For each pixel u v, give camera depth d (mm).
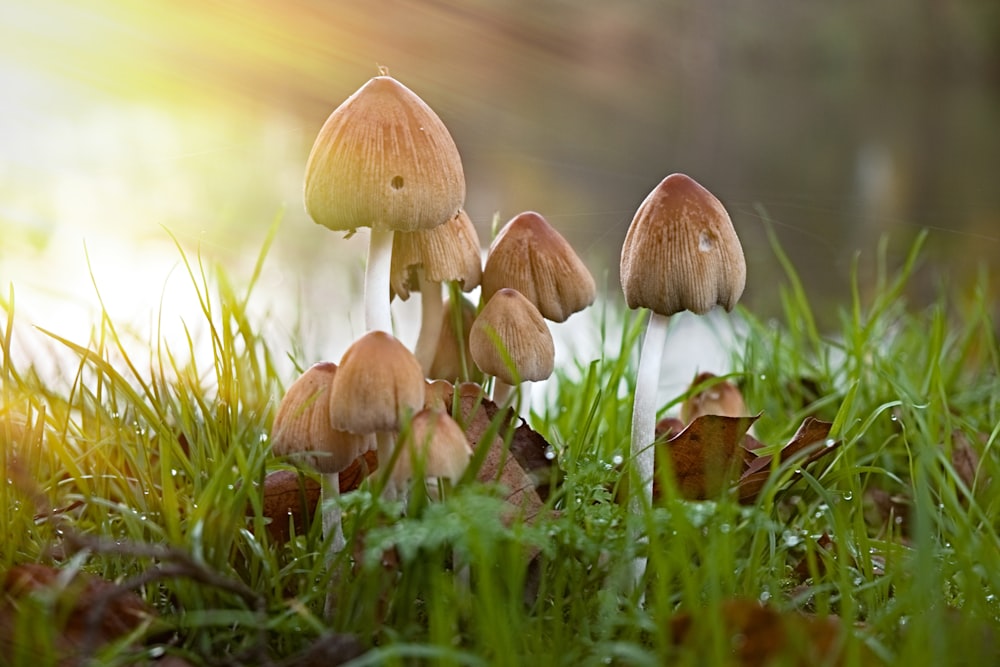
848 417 354
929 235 917
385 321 333
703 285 315
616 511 304
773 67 3381
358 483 336
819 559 334
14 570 290
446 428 301
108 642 283
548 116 1965
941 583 294
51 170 979
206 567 281
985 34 3355
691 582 281
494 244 353
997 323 590
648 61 2910
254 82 1297
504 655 267
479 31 1942
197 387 362
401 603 288
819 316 665
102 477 328
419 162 316
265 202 971
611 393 384
